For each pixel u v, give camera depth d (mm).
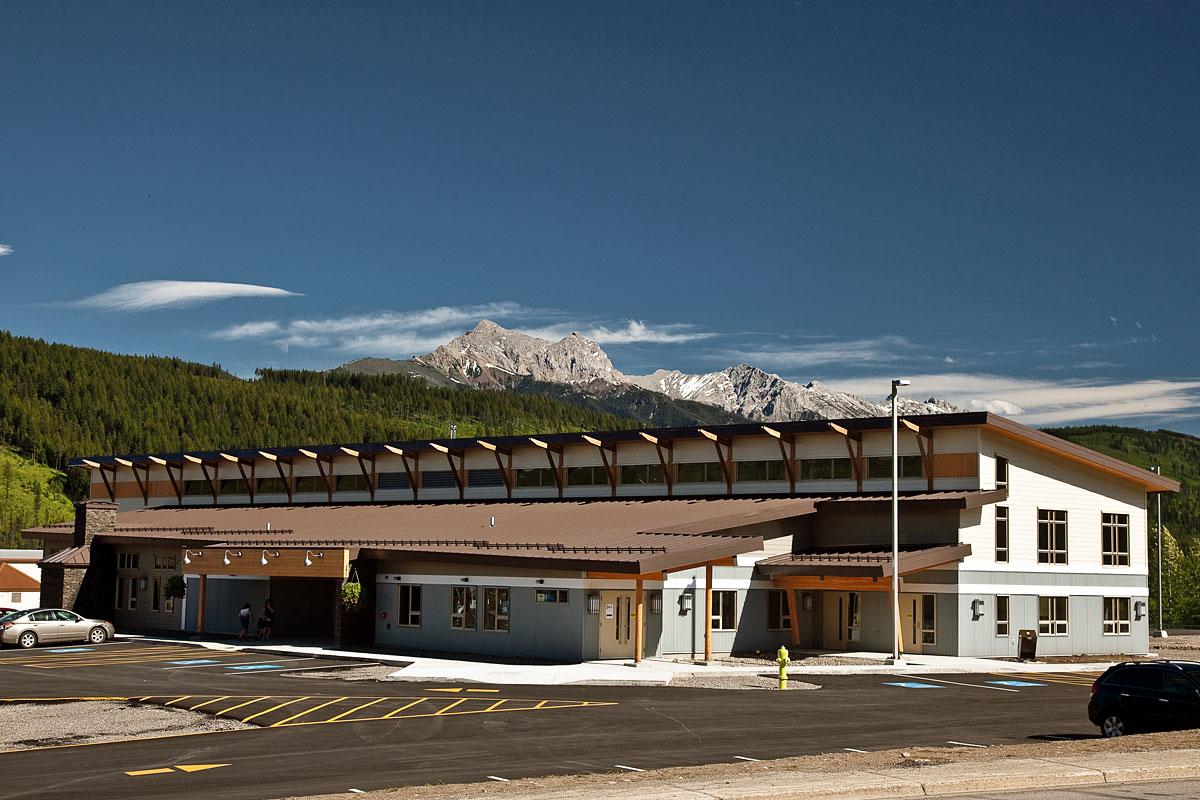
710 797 17016
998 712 30234
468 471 67375
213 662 42062
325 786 18875
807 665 43000
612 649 44281
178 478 79812
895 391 45812
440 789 17984
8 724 26344
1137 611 57000
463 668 39750
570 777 19234
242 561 53062
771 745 23609
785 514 51500
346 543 51688
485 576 46844
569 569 43500
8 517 171625
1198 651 59562
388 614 50188
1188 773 19734
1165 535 116062
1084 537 55062
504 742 23734
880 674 41062
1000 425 50781
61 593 62000
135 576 62656
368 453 70688
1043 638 52188
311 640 53406
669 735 24875
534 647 44750
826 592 52094
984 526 50500
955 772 19250
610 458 61906
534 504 62250
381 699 30844
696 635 46969
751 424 57312
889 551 49219
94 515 63969
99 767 20734
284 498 74812
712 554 43531
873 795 17797
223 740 23891
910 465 53094
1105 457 55188
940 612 49188
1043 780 18828
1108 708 24922
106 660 42875
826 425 54375
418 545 49719
